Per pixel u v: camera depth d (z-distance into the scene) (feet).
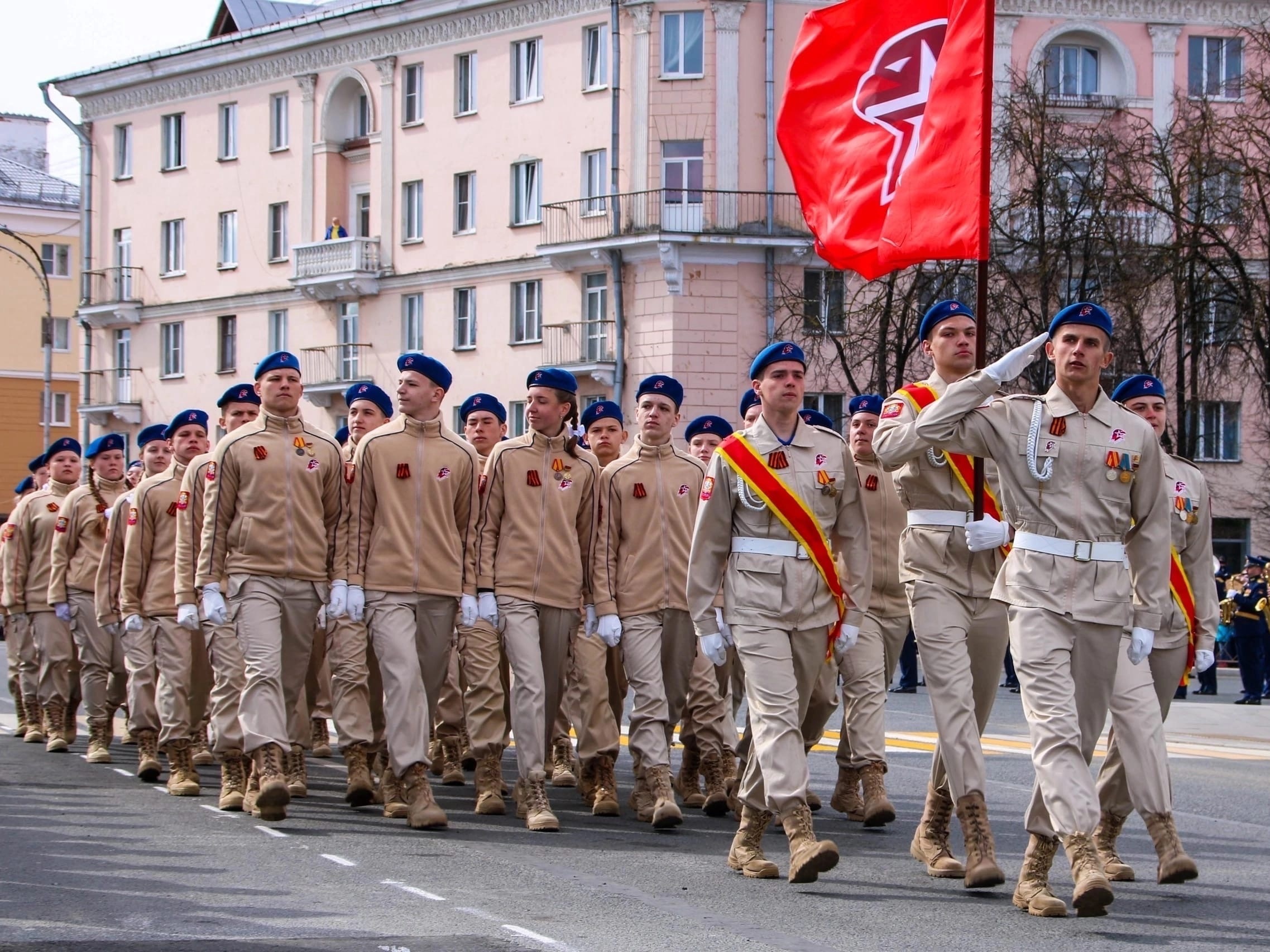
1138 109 126.72
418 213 141.08
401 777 33.86
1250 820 35.99
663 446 35.91
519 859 30.07
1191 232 93.56
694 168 125.59
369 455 34.37
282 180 149.28
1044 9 126.00
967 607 28.45
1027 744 50.39
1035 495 26.02
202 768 45.06
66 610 46.96
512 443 35.47
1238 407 129.39
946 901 26.61
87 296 165.48
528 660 34.55
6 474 203.31
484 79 135.95
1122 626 26.16
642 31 125.80
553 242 129.70
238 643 35.73
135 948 22.49
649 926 24.49
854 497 29.01
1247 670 74.79
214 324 155.33
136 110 161.38
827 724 55.47
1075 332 26.00
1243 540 129.80
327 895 26.48
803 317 112.47
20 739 53.31
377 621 34.19
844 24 33.27
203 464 35.73
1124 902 26.71
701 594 28.68
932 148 31.60
